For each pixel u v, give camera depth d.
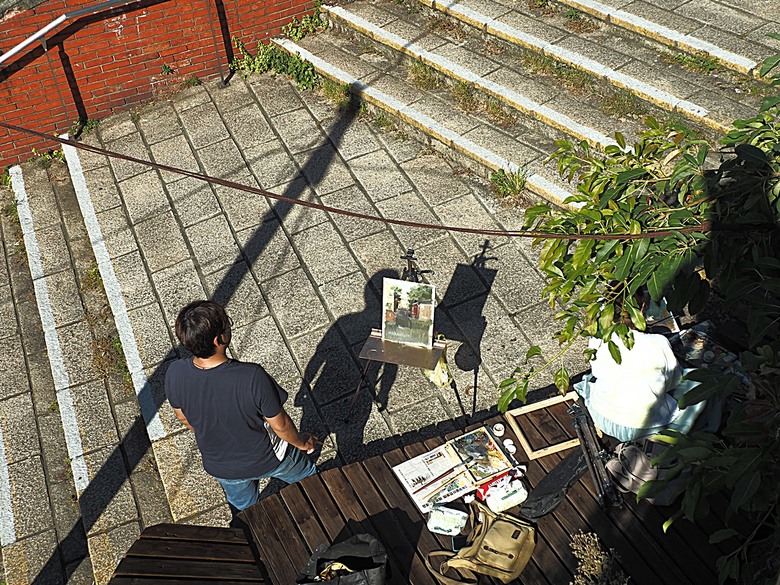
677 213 3.70
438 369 5.60
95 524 5.54
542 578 4.18
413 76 8.28
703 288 3.62
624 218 3.73
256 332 6.39
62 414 6.23
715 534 3.33
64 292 7.18
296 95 8.69
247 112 8.54
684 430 4.40
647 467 4.36
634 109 6.98
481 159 7.17
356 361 6.11
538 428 4.93
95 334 6.79
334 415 5.78
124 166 8.14
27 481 5.96
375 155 7.77
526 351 5.99
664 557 4.16
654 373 4.27
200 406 4.25
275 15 8.96
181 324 4.03
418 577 4.27
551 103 7.27
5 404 6.47
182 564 4.23
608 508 4.39
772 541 3.83
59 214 7.93
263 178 7.70
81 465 5.89
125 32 8.34
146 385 6.19
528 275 6.48
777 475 3.05
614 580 4.07
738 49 6.90
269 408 4.24
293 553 4.43
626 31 7.51
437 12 8.57
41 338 6.95
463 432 4.99
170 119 8.60
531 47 7.68
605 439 4.70
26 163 8.57
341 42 8.94
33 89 8.25
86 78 8.44
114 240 7.39
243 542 4.47
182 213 7.52
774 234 3.57
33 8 7.85
